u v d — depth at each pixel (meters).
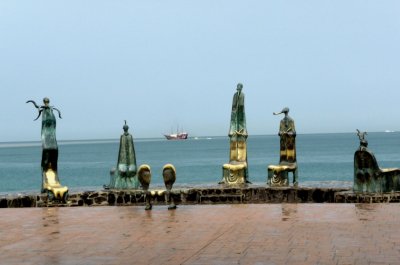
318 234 13.70
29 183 65.81
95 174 78.00
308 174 70.94
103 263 11.37
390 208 17.84
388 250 11.85
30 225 16.02
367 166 20.73
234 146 26.28
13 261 11.69
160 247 12.69
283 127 25.30
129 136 24.83
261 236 13.62
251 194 24.52
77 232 14.76
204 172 79.06
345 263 10.84
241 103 26.23
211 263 11.13
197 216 17.03
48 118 22.84
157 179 60.81
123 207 19.56
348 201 20.78
